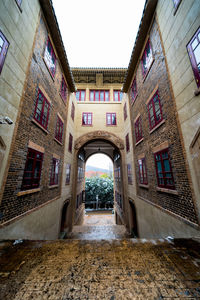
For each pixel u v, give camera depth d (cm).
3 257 256
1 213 338
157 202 563
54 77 739
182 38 414
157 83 576
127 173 1084
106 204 2872
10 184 375
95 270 219
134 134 909
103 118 1287
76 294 173
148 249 289
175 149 448
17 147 412
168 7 489
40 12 568
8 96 371
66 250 285
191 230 358
